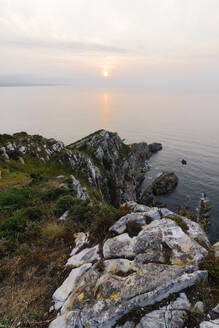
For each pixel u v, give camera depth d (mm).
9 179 29906
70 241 10242
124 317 4934
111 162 68375
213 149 105750
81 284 6430
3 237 11555
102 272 6656
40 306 6480
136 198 70250
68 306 5852
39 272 8312
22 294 7195
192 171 79312
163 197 60656
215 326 4383
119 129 178625
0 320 6074
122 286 5805
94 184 50094
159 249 6988
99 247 8242
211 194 59875
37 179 29375
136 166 84188
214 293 5242
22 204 18281
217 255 6664
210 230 42938
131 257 7098
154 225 8422
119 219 9492
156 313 4859
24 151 43875
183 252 6672
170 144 122688
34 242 11031
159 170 86062
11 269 8742
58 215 14984
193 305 4922
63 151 51344
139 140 137375
